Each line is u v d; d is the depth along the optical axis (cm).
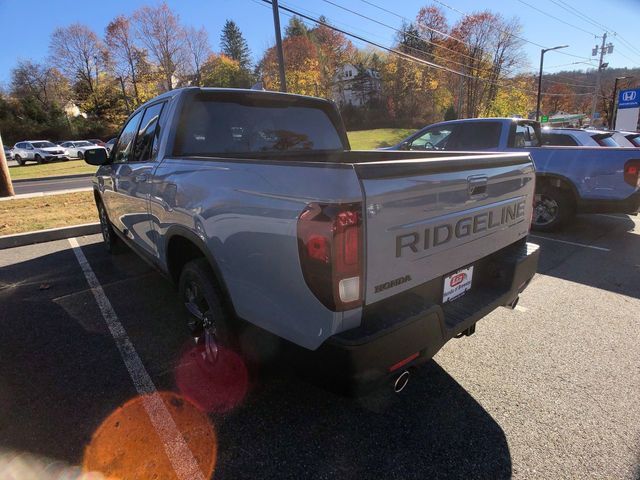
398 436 227
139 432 232
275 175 194
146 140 358
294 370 201
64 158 3094
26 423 241
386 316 193
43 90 6247
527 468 206
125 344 326
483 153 292
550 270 497
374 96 7250
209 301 251
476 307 245
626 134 1029
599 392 264
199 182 247
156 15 5844
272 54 6138
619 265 512
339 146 410
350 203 168
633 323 358
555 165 636
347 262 171
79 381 280
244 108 344
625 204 589
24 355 313
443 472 204
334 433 230
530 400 256
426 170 200
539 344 323
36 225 703
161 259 325
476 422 238
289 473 204
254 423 238
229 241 220
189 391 267
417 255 203
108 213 508
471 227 237
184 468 207
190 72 6488
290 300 190
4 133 5594
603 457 212
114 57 5925
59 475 204
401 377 205
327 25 1566
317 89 6162
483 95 6328
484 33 5912
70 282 460
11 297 421
